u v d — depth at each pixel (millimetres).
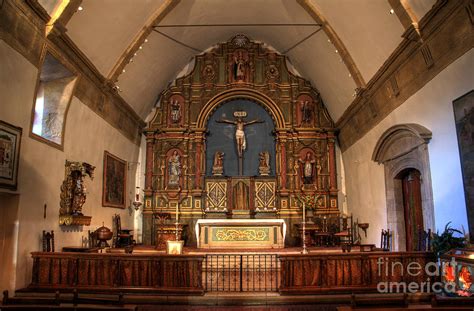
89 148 13023
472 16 7789
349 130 16844
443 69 9148
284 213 17750
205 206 17984
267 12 16328
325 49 15391
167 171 18281
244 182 18141
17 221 8969
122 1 11484
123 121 16125
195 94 18906
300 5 14266
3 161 8352
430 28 9070
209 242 14445
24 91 9156
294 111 18750
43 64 10680
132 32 13383
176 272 9000
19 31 8609
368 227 14961
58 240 10820
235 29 18500
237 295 8664
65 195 11109
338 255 9070
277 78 19062
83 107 12414
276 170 18297
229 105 19094
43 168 10078
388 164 13055
